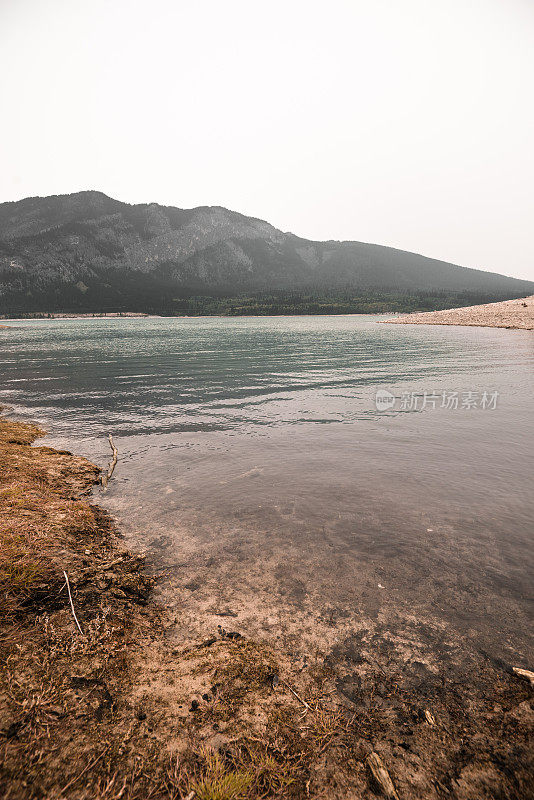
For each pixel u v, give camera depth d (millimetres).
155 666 3387
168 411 14797
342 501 7062
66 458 9352
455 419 13086
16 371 26688
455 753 2711
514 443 10414
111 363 30906
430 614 4180
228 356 35438
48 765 2479
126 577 4730
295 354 36344
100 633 3711
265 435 11500
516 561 5145
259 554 5348
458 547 5500
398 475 8281
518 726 2908
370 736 2834
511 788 2479
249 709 3008
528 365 26469
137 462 9289
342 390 18562
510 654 3645
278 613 4180
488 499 7070
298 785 2475
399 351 37594
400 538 5758
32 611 3889
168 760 2578
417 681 3324
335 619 4086
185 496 7352
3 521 5660
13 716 2777
